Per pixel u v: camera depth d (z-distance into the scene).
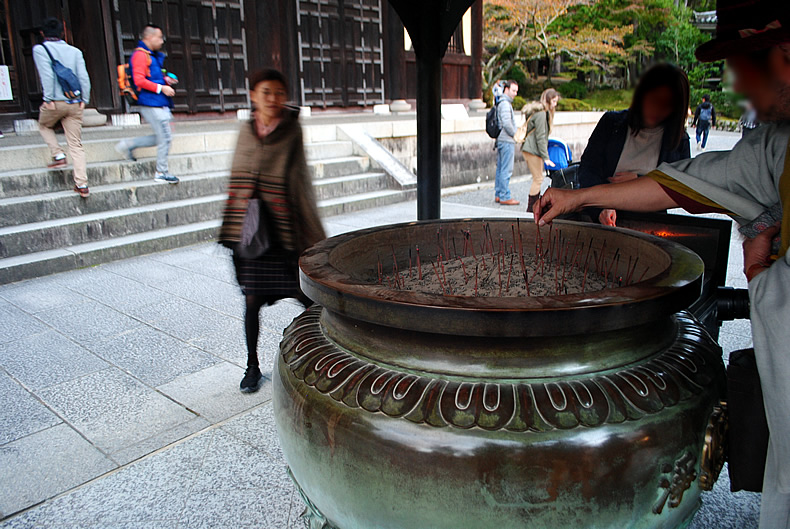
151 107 5.96
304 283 1.38
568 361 1.18
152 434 2.46
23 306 4.07
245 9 10.30
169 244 5.61
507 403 1.12
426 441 1.12
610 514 1.13
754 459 1.27
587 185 2.72
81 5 8.51
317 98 11.73
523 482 1.09
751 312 1.18
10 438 2.44
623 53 19.27
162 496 2.06
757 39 1.07
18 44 8.13
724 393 1.35
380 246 1.87
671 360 1.27
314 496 1.39
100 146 6.34
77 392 2.83
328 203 7.01
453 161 8.92
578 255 1.86
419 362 1.22
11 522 1.93
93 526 1.91
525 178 10.28
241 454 2.30
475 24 14.39
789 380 1.11
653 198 1.41
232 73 10.34
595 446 1.10
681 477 1.19
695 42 6.25
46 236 5.03
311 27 11.34
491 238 2.02
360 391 1.23
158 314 3.89
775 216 1.25
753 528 1.85
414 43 2.70
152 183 6.14
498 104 7.46
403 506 1.17
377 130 8.66
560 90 22.94
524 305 1.08
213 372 3.03
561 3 20.88
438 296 1.16
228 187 2.59
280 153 2.50
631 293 1.14
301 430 1.32
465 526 1.14
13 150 5.67
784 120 1.17
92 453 2.33
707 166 1.34
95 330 3.62
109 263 5.15
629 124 2.54
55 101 5.30
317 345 1.43
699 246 2.34
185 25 9.58
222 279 4.66
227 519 1.93
